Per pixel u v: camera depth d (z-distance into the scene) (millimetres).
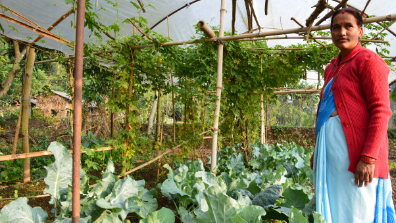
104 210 1936
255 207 1686
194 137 3973
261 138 5941
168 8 3846
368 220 1416
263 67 4176
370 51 1452
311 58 3820
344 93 1492
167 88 3916
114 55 3076
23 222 1758
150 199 2385
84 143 5234
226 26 4723
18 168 4242
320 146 1597
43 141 7297
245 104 4730
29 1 2953
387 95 1366
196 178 2566
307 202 2162
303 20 4531
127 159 3303
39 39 3600
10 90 13562
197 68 3604
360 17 1523
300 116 13750
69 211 1882
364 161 1353
